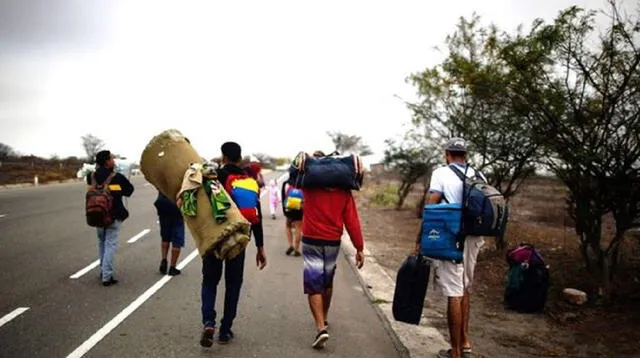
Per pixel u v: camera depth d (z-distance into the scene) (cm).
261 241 518
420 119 1223
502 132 834
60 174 3500
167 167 489
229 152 505
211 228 453
